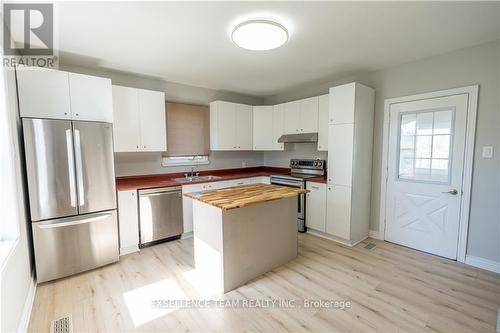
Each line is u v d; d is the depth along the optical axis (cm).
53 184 241
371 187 362
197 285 240
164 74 355
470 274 255
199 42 247
